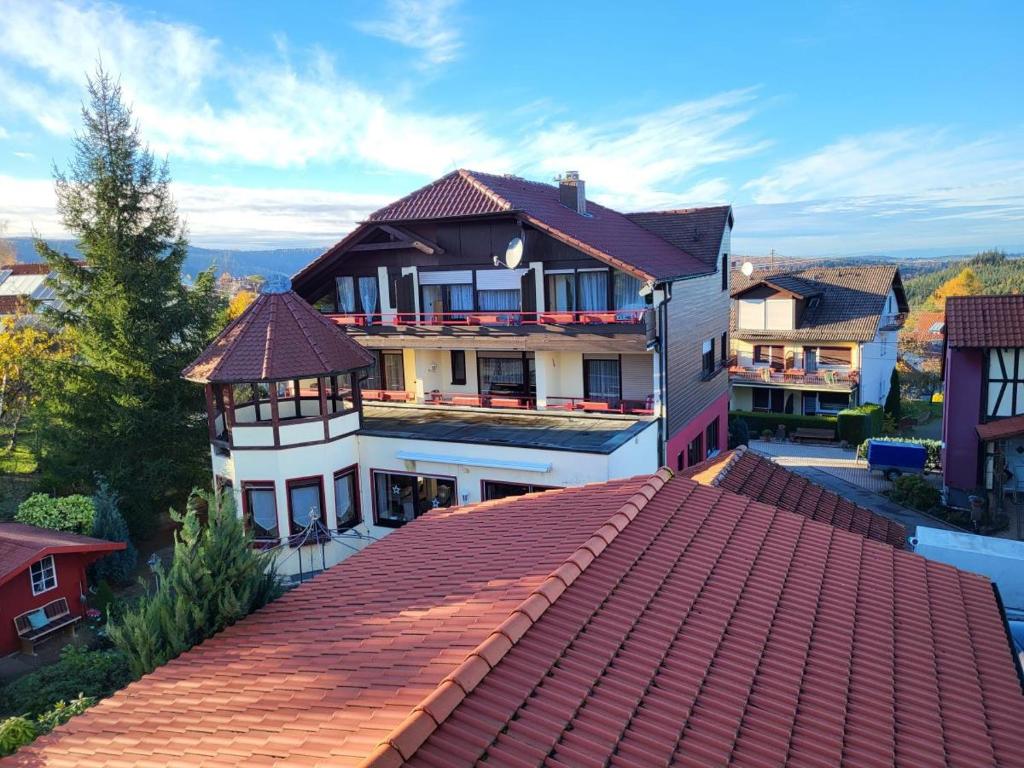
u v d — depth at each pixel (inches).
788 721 244.4
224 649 381.4
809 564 365.7
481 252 940.0
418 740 207.2
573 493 459.5
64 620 719.1
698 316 1027.3
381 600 372.8
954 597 358.0
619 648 270.1
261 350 719.1
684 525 385.1
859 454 1314.0
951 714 267.9
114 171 967.6
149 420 951.0
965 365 956.0
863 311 1598.2
